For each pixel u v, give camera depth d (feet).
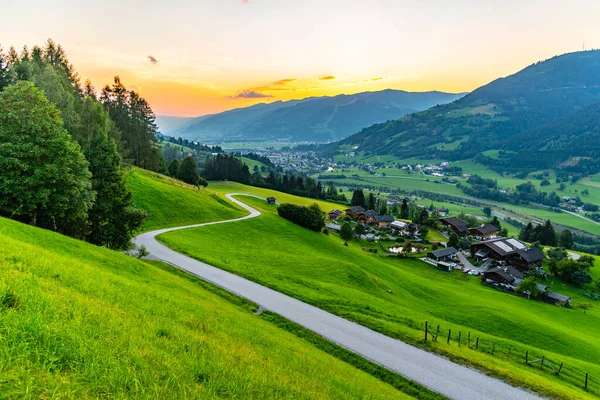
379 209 655.76
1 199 111.55
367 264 266.36
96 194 144.15
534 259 379.55
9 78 251.80
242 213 337.72
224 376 36.22
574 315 268.41
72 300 40.96
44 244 85.05
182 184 395.34
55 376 23.77
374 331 112.27
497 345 124.06
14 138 111.75
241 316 95.40
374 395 58.18
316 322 115.24
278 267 192.54
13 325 27.37
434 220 545.85
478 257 406.62
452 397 80.53
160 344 38.34
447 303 213.87
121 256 114.73
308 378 50.72
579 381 107.04
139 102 444.96
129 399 25.39
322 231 367.86
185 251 189.67
